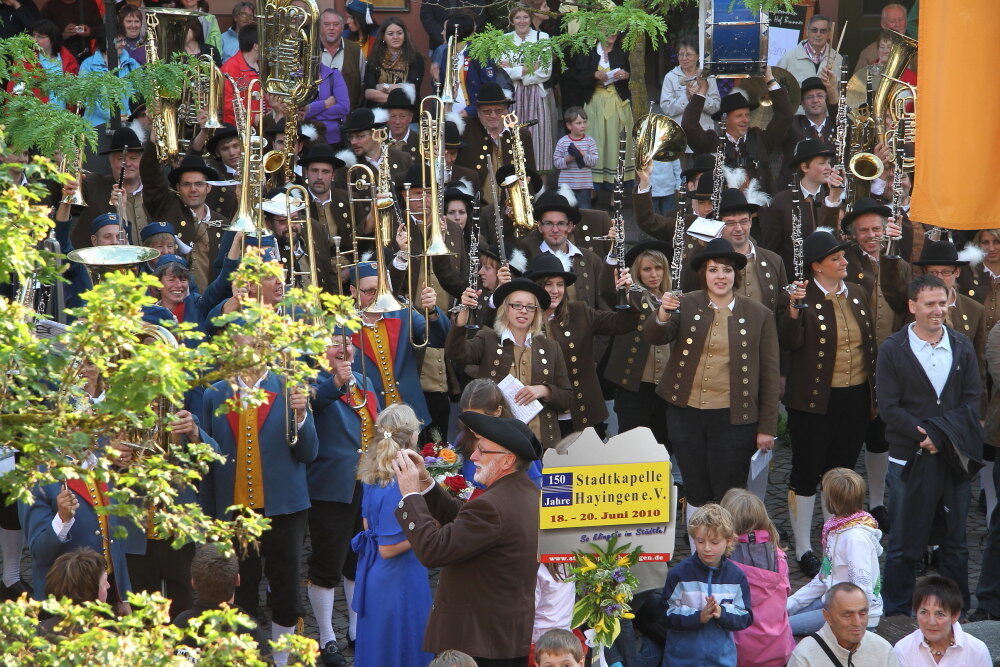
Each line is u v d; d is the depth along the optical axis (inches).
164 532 426.0
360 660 761.0
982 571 952.9
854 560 845.2
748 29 1381.6
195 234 1171.9
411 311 1007.0
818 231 1071.0
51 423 394.6
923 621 757.3
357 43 1619.1
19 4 1526.8
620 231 1102.4
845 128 1354.6
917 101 687.7
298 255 1096.8
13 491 395.2
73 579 643.5
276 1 1098.7
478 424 641.0
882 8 1761.8
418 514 634.8
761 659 770.2
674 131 1221.7
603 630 711.7
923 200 690.2
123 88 780.6
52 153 716.0
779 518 1144.8
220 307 907.4
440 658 583.2
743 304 1001.5
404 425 750.5
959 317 1113.4
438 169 1139.3
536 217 1176.8
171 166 1254.9
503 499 635.5
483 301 1120.8
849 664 730.2
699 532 744.3
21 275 391.5
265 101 1187.3
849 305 1059.3
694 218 1204.5
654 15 1326.3
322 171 1218.0
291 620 853.8
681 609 745.6
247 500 822.5
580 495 716.0
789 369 1071.0
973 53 663.8
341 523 879.1
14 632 393.1
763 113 1445.6
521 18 1449.3
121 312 399.2
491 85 1371.8
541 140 1569.9
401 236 1109.1
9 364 386.9
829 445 1066.7
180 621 667.4
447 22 1562.5
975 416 948.6
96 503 730.2
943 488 944.9
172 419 424.8
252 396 418.3
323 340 419.2
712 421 991.6
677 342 1006.4
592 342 1050.7
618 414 1141.1
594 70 1567.4
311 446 830.5
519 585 641.6
